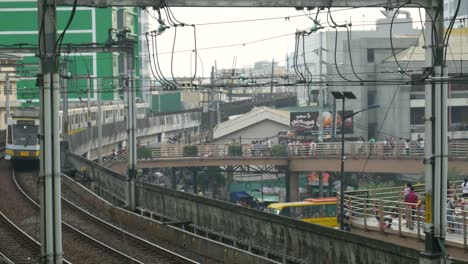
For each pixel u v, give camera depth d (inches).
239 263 920.3
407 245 1023.6
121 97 4067.4
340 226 1190.9
